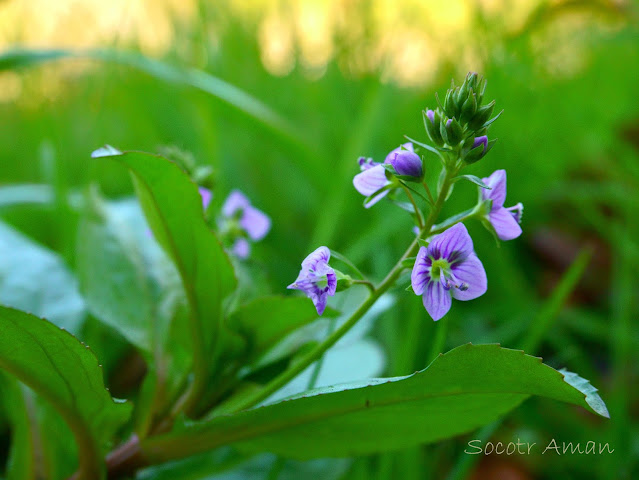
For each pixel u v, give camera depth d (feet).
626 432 0.43
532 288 0.63
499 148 0.71
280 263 0.60
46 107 0.75
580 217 0.72
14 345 0.32
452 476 0.39
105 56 0.55
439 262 0.32
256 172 0.73
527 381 0.32
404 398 0.34
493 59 0.74
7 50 0.51
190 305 0.36
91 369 0.33
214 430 0.35
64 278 0.44
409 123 0.75
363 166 0.34
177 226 0.34
